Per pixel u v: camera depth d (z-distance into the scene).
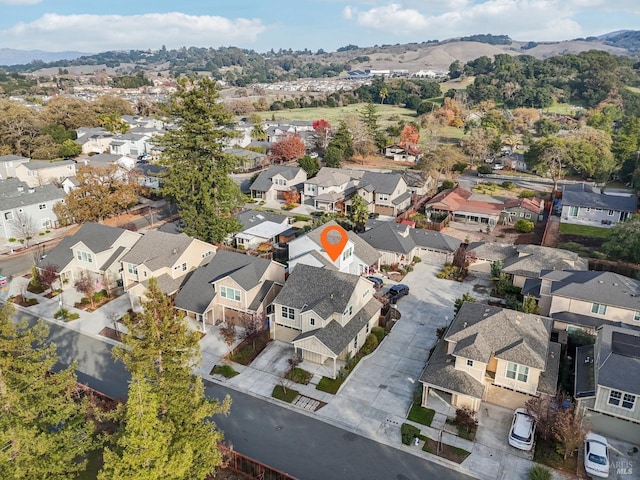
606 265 50.34
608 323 36.94
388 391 33.28
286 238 60.53
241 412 31.34
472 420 29.02
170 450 20.95
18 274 52.56
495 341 31.59
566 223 67.06
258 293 41.19
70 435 24.28
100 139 114.00
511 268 47.16
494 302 45.12
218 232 56.03
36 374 25.00
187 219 56.56
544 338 32.12
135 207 74.62
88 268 48.81
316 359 36.38
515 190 84.31
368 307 39.91
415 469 26.66
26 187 67.38
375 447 28.30
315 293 37.84
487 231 65.50
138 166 89.44
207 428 23.45
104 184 67.38
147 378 24.89
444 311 44.22
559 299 38.66
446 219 67.88
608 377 28.12
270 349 38.47
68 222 68.62
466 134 132.12
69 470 23.84
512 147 119.12
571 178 93.69
